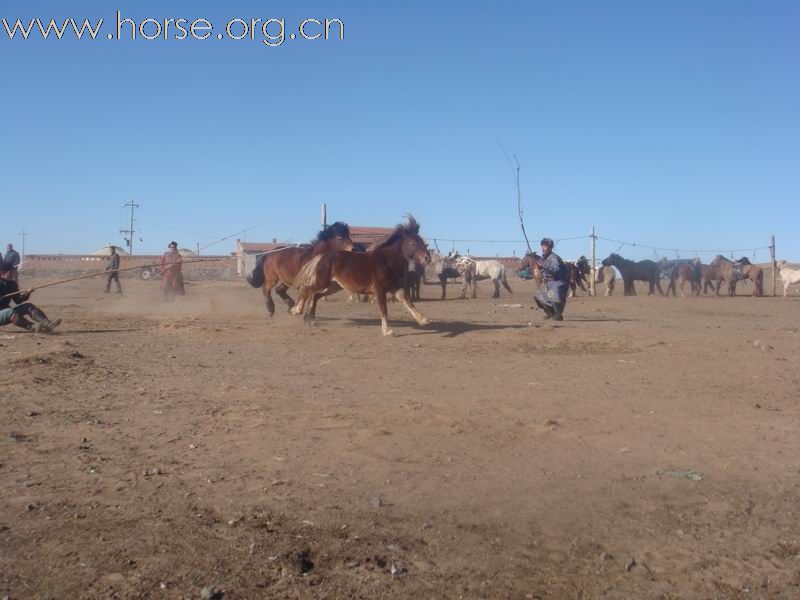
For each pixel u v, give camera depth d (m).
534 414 7.89
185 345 12.58
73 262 66.38
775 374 10.09
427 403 8.29
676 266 36.88
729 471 6.21
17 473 5.74
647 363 10.91
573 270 31.12
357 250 15.07
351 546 4.66
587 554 4.67
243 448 6.55
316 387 9.14
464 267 30.72
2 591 3.97
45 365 9.73
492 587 4.23
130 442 6.65
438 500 5.46
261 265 17.03
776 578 4.40
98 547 4.51
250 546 4.59
